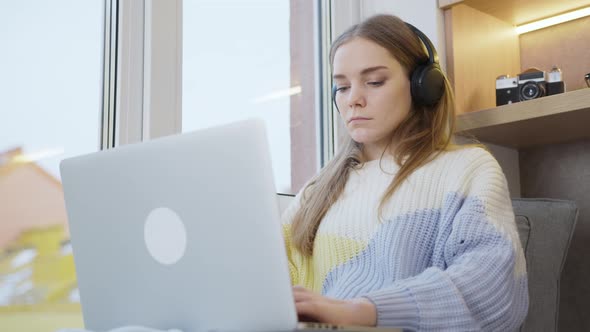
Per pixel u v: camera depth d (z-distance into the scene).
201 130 0.80
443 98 1.41
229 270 0.78
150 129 1.58
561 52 1.90
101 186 0.91
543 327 1.42
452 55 1.81
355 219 1.30
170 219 0.83
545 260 1.45
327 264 1.30
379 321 0.87
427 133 1.37
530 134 1.77
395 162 1.34
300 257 1.38
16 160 1.41
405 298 0.91
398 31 1.39
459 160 1.27
